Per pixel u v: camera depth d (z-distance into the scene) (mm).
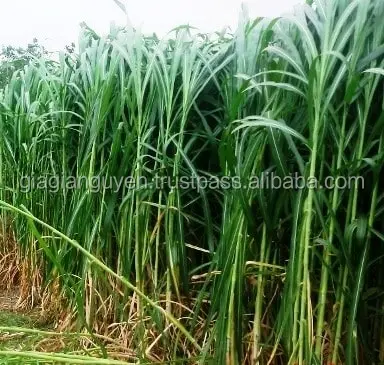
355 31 954
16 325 1863
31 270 2127
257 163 1124
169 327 1350
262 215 1097
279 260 1217
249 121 1104
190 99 1336
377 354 1128
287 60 1019
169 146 1497
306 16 1112
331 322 1093
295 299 1014
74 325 1606
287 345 1049
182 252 1293
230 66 1361
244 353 1208
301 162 1024
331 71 1012
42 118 1937
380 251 1146
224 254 1133
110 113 1642
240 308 1110
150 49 1591
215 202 1501
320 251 1148
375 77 987
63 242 1739
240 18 1219
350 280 1048
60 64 1861
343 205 1143
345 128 1105
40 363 1290
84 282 1471
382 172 1116
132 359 1363
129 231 1456
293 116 1149
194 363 1311
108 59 1666
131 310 1442
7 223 2633
